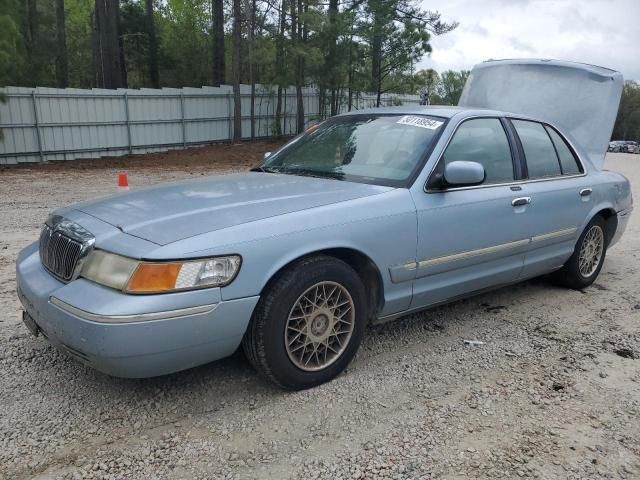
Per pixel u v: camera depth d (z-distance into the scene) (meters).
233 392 3.38
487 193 4.18
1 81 16.75
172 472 2.66
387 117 4.48
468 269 4.15
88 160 18.91
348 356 3.56
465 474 2.69
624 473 2.72
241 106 24.81
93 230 3.13
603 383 3.59
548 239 4.77
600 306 5.04
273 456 2.79
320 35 21.92
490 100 7.16
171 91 21.61
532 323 4.59
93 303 2.81
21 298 3.43
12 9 17.09
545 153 4.92
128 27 34.16
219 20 30.83
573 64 6.68
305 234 3.22
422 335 4.30
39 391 3.35
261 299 3.15
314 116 26.77
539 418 3.18
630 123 81.69
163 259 2.81
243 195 3.55
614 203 5.55
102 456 2.77
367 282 3.70
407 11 23.62
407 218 3.66
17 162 17.89
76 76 40.38
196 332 2.90
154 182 13.55
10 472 2.64
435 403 3.31
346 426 3.06
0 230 7.55
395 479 2.64
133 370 2.84
